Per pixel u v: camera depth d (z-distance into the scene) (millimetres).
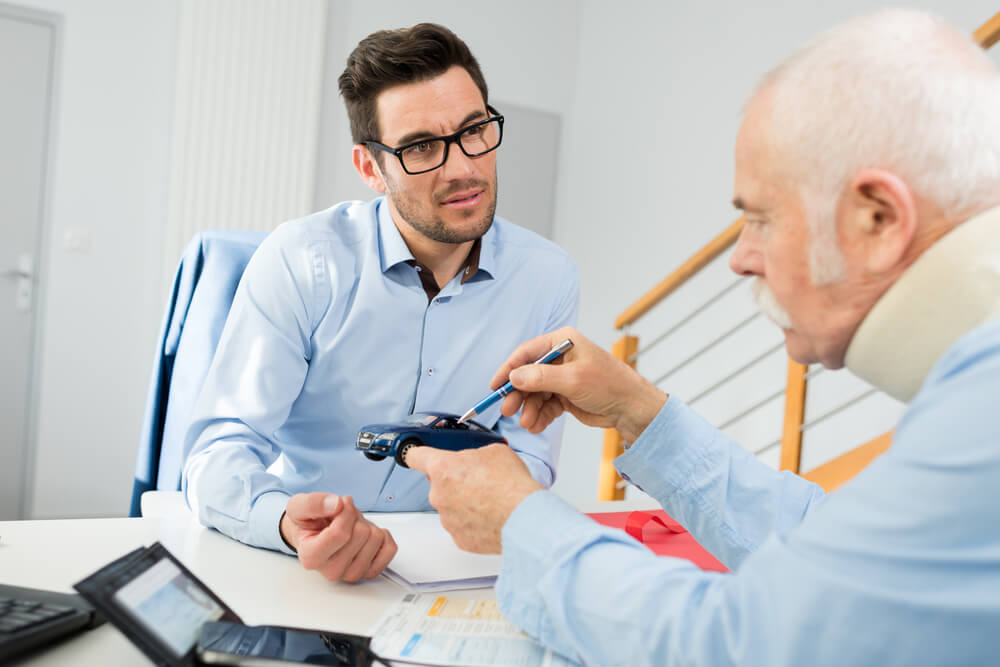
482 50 4727
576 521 654
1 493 3779
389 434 947
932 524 447
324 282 1323
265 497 999
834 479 2420
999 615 429
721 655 513
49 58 3740
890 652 449
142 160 3928
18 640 622
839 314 598
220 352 1277
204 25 3912
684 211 4117
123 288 3934
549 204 5039
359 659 654
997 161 534
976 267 523
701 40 4070
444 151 1224
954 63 546
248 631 681
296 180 4184
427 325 1393
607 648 588
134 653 667
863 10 3250
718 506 896
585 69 4934
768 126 592
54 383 3832
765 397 3545
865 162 548
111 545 953
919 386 571
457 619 773
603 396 934
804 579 476
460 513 725
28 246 3762
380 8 4418
